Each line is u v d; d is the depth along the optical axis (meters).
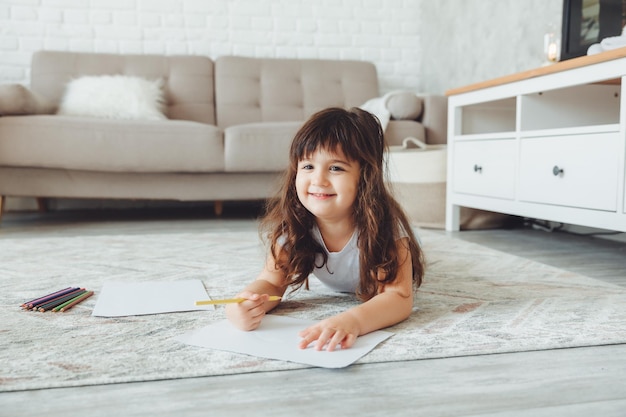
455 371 0.82
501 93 2.05
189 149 2.64
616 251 1.91
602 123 2.05
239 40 3.62
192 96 3.29
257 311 0.97
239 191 2.78
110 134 2.56
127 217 3.02
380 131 1.05
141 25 3.48
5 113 2.52
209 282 1.38
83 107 2.85
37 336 0.96
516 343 0.92
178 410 0.69
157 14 3.50
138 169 2.61
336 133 0.96
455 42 3.44
